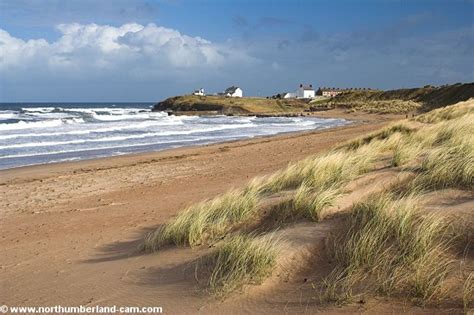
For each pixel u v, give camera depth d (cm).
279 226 581
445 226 472
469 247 433
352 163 880
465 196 564
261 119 6812
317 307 380
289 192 727
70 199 1222
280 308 388
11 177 1644
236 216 647
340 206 601
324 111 9012
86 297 469
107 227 845
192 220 644
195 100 10719
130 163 1964
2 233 861
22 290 517
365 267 430
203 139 3238
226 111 9375
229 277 445
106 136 3384
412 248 434
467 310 343
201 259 521
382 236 468
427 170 710
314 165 891
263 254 463
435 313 349
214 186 1277
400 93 10956
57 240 770
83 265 601
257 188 845
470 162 660
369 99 11525
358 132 3166
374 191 666
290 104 10944
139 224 845
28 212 1070
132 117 6638
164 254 582
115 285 495
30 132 3600
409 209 503
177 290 454
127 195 1235
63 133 3556
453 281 384
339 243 488
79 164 1966
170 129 4234
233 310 397
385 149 1130
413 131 1437
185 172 1627
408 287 386
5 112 7644
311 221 570
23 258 668
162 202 1081
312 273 446
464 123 1191
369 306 370
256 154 2089
